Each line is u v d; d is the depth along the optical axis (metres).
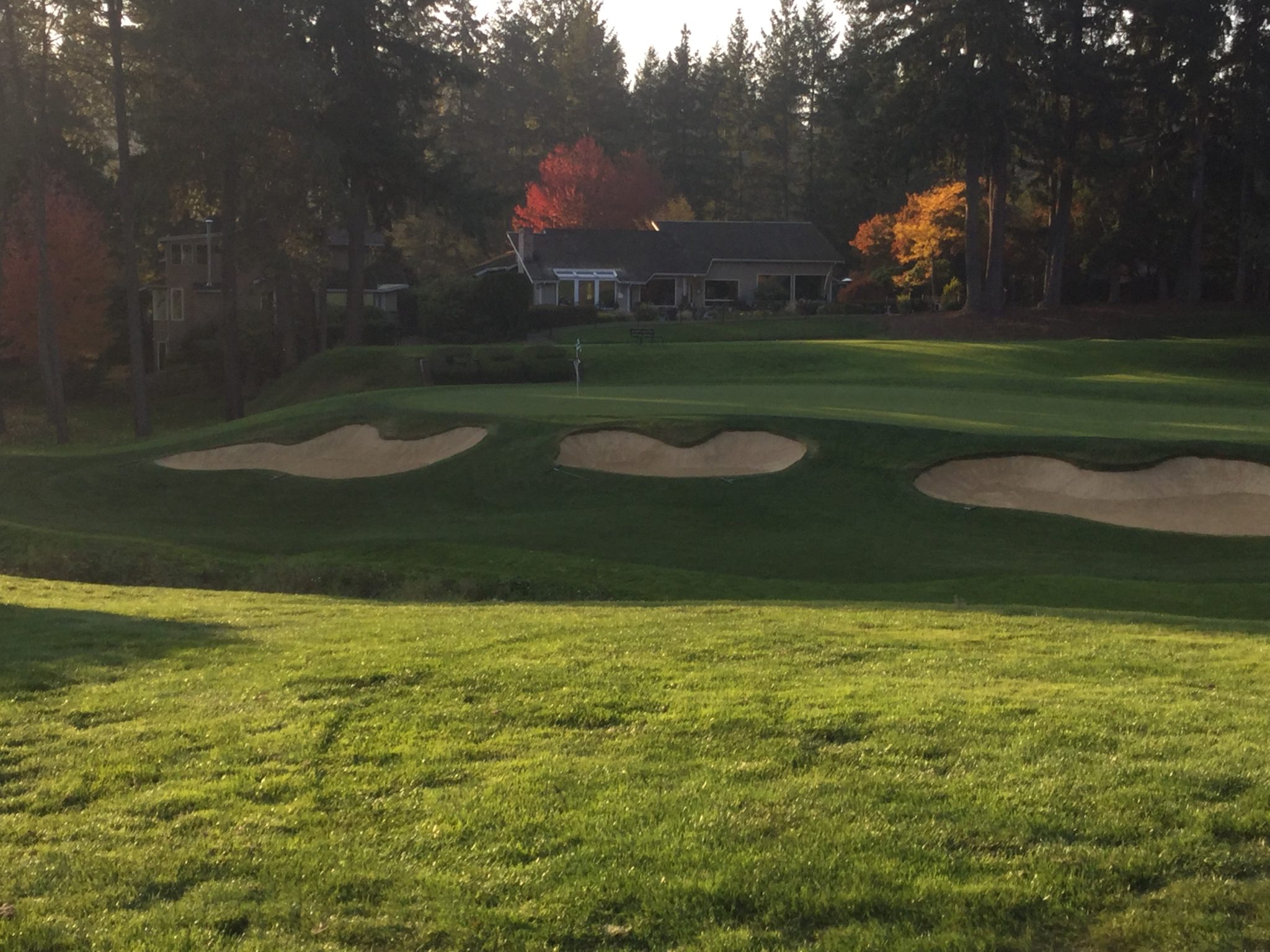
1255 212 66.69
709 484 24.31
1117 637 10.71
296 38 46.66
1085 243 71.31
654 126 119.31
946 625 11.41
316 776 6.50
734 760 6.51
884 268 76.25
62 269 58.59
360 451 29.17
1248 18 63.41
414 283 79.69
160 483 28.02
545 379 46.41
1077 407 31.97
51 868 5.38
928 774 6.20
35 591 15.81
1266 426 27.12
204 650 10.08
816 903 4.82
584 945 4.62
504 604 14.45
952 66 57.16
